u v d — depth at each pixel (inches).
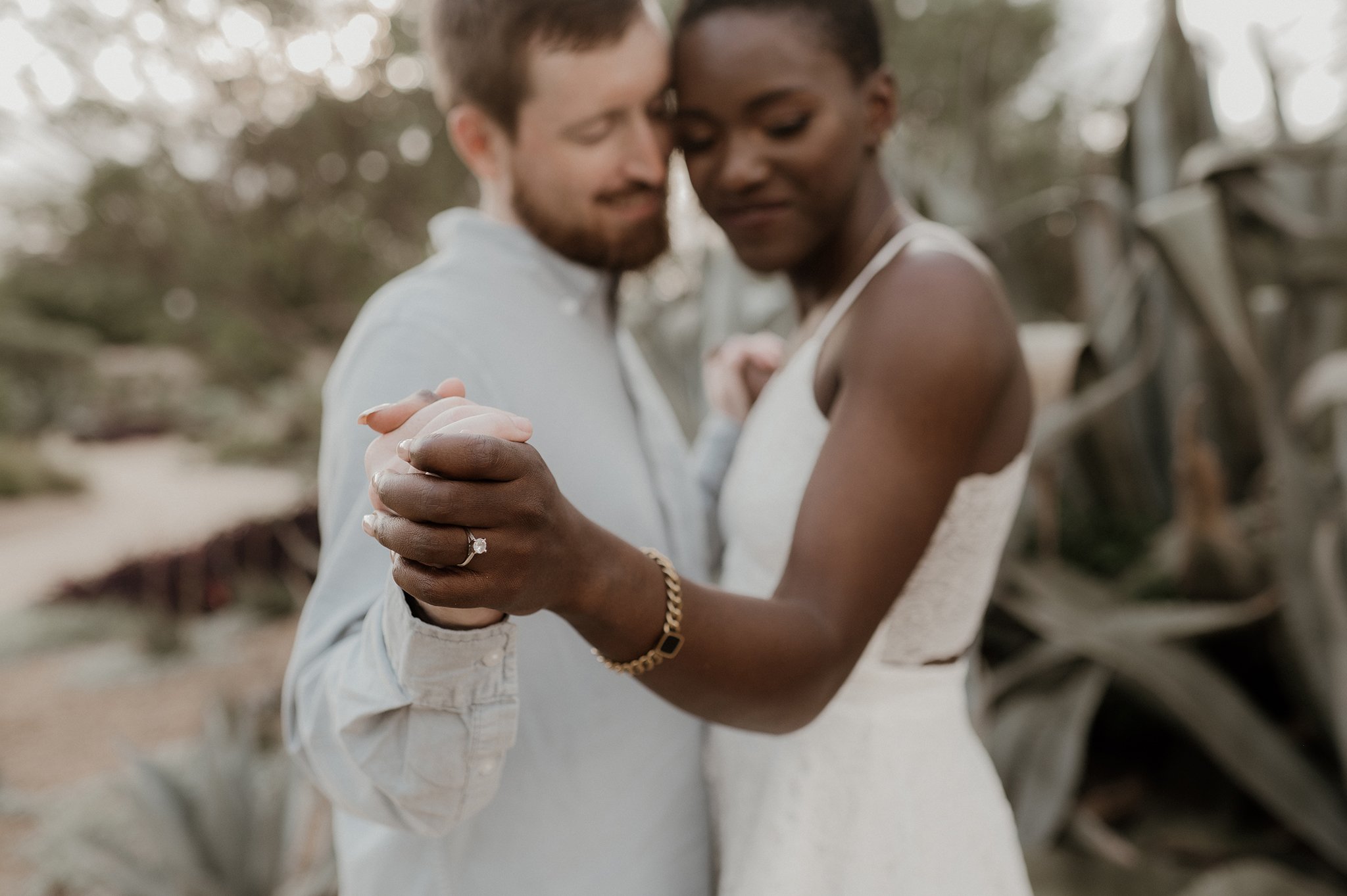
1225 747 85.2
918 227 39.2
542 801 38.0
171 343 375.6
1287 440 88.9
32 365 706.8
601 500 40.8
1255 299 92.0
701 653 27.6
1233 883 81.4
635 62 40.0
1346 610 83.5
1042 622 93.6
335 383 39.9
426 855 37.0
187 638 243.6
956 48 378.3
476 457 22.0
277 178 293.4
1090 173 129.7
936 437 33.9
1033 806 87.9
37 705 211.2
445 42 41.8
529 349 40.6
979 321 34.9
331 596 34.3
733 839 42.5
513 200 42.9
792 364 41.4
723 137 41.2
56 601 284.2
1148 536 114.1
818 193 41.1
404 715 29.4
